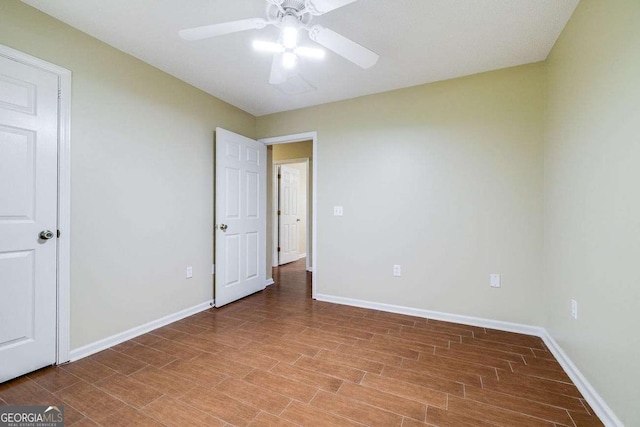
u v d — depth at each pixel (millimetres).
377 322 2617
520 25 1874
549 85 2205
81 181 1955
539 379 1722
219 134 2971
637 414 1147
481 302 2531
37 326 1764
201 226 2910
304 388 1629
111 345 2125
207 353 2031
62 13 1776
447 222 2654
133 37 2029
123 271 2213
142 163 2348
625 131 1234
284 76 1983
